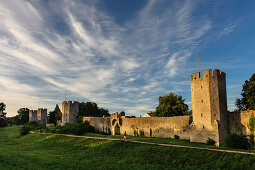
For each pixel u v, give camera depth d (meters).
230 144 33.34
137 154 35.25
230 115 41.31
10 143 56.00
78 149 43.88
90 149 42.09
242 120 39.12
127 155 35.66
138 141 42.31
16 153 38.59
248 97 43.97
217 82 40.91
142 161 32.38
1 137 71.50
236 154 28.78
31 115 119.00
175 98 66.00
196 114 42.88
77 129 64.19
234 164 26.69
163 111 65.12
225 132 40.03
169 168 28.98
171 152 33.72
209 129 39.94
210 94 40.94
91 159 34.88
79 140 51.03
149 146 37.69
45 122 117.12
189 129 46.31
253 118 37.31
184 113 65.31
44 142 55.44
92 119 72.56
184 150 33.50
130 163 31.94
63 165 30.48
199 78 43.38
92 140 48.72
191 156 31.36
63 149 45.81
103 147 41.50
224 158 28.66
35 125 95.12
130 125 60.53
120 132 63.34
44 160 33.00
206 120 40.78
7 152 38.75
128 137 53.12
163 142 41.44
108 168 29.36
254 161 26.14
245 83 47.09
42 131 76.31
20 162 30.52
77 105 91.12
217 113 39.78
